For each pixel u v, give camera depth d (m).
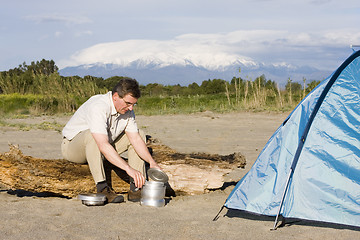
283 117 15.78
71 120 4.95
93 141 4.67
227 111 17.52
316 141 4.20
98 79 37.34
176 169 5.27
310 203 4.03
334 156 4.13
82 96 20.70
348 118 4.21
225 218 4.30
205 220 4.21
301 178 4.11
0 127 12.59
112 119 4.72
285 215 4.01
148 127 13.31
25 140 10.16
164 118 15.96
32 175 4.88
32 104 18.95
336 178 4.07
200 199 5.07
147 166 5.22
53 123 14.09
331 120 4.24
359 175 4.05
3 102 18.61
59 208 4.49
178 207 4.70
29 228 3.76
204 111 17.81
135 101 4.64
